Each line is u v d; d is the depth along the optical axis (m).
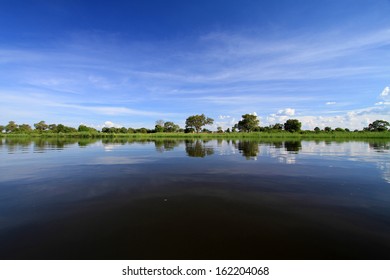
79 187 8.07
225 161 14.02
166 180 9.09
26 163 13.35
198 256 3.89
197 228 4.88
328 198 6.83
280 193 7.34
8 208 6.02
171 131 109.88
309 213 5.68
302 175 9.90
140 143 34.41
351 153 18.28
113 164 12.98
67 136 72.12
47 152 19.84
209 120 120.06
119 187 8.08
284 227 4.93
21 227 4.92
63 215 5.55
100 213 5.70
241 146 26.91
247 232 4.70
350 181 8.80
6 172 10.64
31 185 8.33
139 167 11.99
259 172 10.59
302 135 60.72
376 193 7.27
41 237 4.50
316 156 16.31
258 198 6.85
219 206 6.18
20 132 83.88
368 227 4.91
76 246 4.19
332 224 5.06
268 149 22.42
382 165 12.30
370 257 3.90
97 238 4.46
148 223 5.12
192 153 18.78
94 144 31.75
